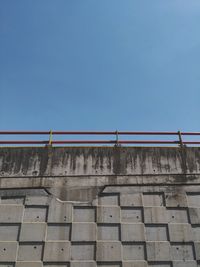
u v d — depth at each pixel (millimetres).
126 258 8953
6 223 9336
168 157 10781
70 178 10180
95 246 9086
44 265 8734
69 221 9414
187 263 8945
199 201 10102
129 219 9609
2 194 9812
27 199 9750
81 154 10648
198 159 10852
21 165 10352
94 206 9742
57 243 9055
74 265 8750
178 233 9422
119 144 11031
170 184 10281
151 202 9945
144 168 10492
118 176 10289
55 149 10719
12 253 8836
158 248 9141
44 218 9492
